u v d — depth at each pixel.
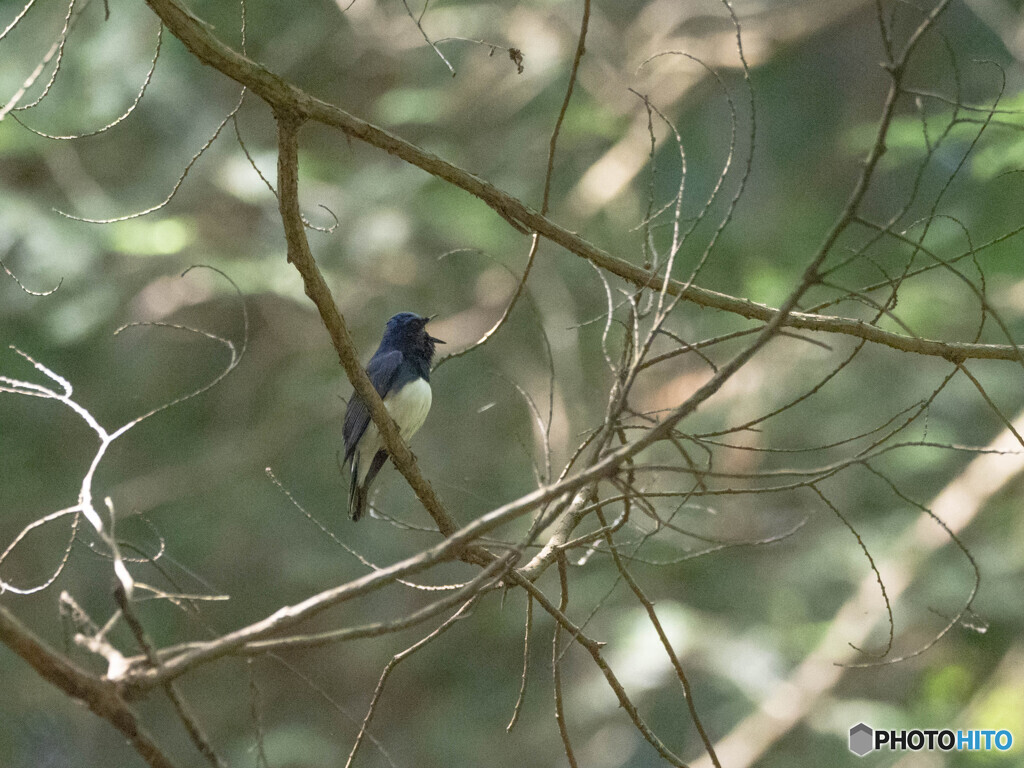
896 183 14.72
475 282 15.53
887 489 13.99
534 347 14.87
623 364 4.25
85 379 14.87
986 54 14.66
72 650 3.62
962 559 13.06
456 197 14.35
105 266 13.69
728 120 16.06
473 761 14.35
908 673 13.16
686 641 13.09
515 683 14.96
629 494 3.83
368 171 15.04
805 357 14.27
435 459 15.08
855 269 13.58
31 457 14.63
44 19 12.98
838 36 16.45
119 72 13.11
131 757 13.95
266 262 13.86
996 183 11.86
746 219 15.15
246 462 14.98
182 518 15.05
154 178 13.91
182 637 14.51
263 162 13.69
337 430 15.36
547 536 8.52
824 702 12.44
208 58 4.57
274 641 3.42
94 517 3.69
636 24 16.14
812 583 13.98
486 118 15.84
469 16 15.25
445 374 15.10
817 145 16.14
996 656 12.76
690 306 14.55
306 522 15.16
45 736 13.75
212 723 14.46
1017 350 4.03
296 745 13.84
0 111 4.20
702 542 13.20
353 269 14.84
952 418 13.91
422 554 3.51
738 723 13.27
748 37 15.10
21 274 13.06
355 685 15.16
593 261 5.41
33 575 14.22
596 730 14.20
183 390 15.54
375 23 14.87
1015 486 13.69
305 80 15.27
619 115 15.13
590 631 14.15
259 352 15.84
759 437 13.60
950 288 13.13
